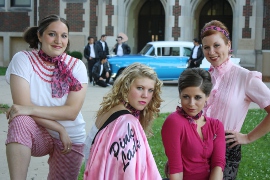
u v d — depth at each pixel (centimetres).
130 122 271
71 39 2061
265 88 323
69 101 340
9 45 2295
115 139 268
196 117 305
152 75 284
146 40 2144
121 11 1994
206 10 2067
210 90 303
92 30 2050
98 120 292
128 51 1698
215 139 308
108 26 1995
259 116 945
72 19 2058
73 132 352
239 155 337
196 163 304
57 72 341
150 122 309
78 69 351
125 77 284
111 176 265
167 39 1941
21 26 2280
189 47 1577
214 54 332
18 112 315
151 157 276
